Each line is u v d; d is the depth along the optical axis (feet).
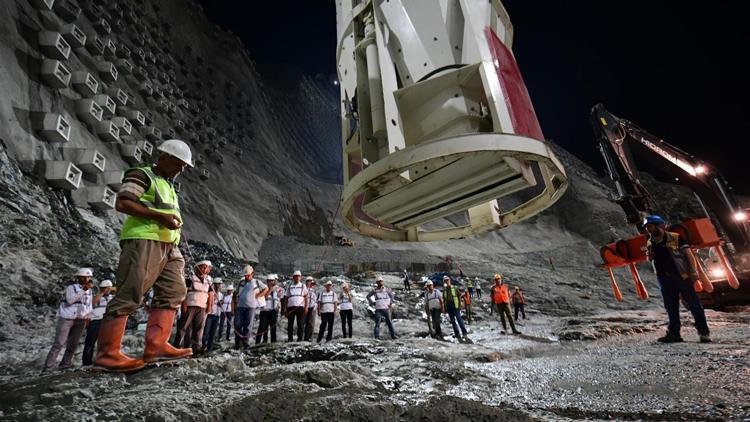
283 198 139.95
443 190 10.23
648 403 5.65
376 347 19.12
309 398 5.96
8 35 56.03
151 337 7.06
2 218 38.58
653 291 103.09
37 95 56.03
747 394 5.72
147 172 7.11
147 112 98.53
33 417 5.05
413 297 60.85
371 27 11.68
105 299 22.76
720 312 39.75
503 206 176.45
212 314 26.05
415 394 7.38
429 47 10.41
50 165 49.11
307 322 29.89
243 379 8.41
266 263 97.91
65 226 45.75
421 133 10.36
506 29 11.63
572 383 7.74
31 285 34.27
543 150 9.00
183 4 166.50
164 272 7.43
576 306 76.79
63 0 72.18
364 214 13.24
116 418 4.99
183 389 6.88
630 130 39.93
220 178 119.75
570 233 181.78
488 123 10.04
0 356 23.52
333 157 237.04
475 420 4.91
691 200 162.09
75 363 22.77
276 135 187.83
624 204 37.60
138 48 106.32
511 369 10.75
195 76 144.25
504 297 32.65
